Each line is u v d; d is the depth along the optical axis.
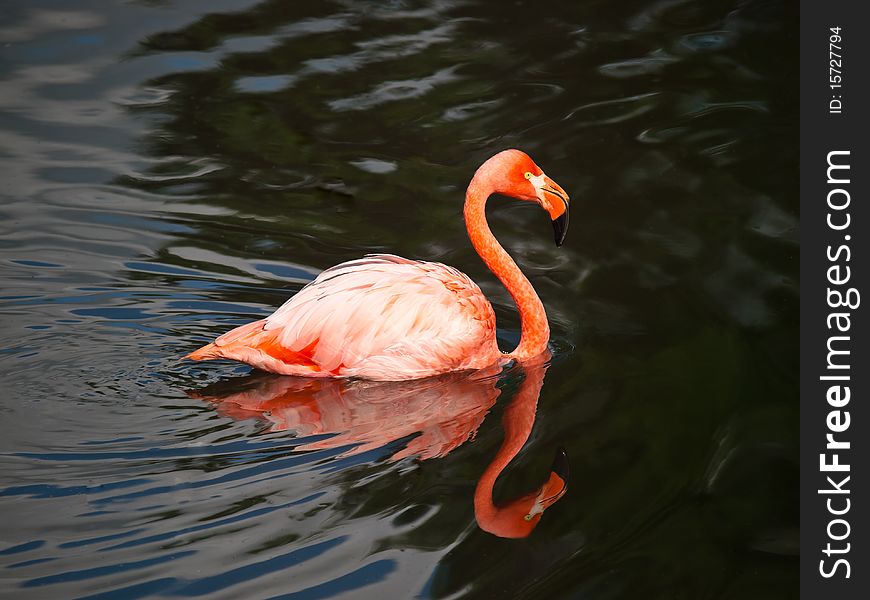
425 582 7.45
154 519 7.96
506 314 11.70
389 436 9.25
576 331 10.98
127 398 9.66
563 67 16.84
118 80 16.39
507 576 7.57
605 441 9.20
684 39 17.64
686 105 15.61
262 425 9.34
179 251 12.48
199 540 7.75
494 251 10.75
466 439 9.23
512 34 18.03
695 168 13.96
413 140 14.95
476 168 14.20
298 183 14.05
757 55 16.98
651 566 7.78
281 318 10.27
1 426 9.09
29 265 11.98
